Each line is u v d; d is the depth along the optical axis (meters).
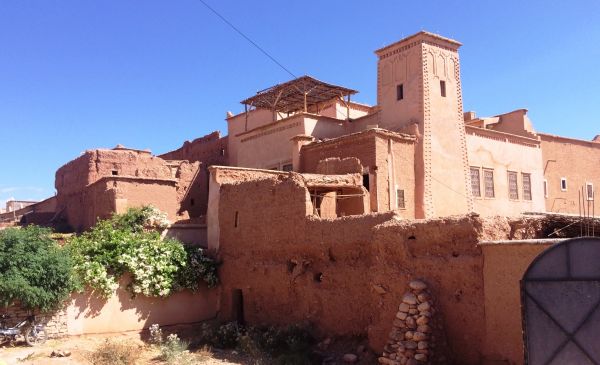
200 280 21.23
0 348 16.56
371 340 14.64
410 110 24.77
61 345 17.36
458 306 12.84
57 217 37.41
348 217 16.44
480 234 12.64
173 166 35.09
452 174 24.80
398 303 14.04
